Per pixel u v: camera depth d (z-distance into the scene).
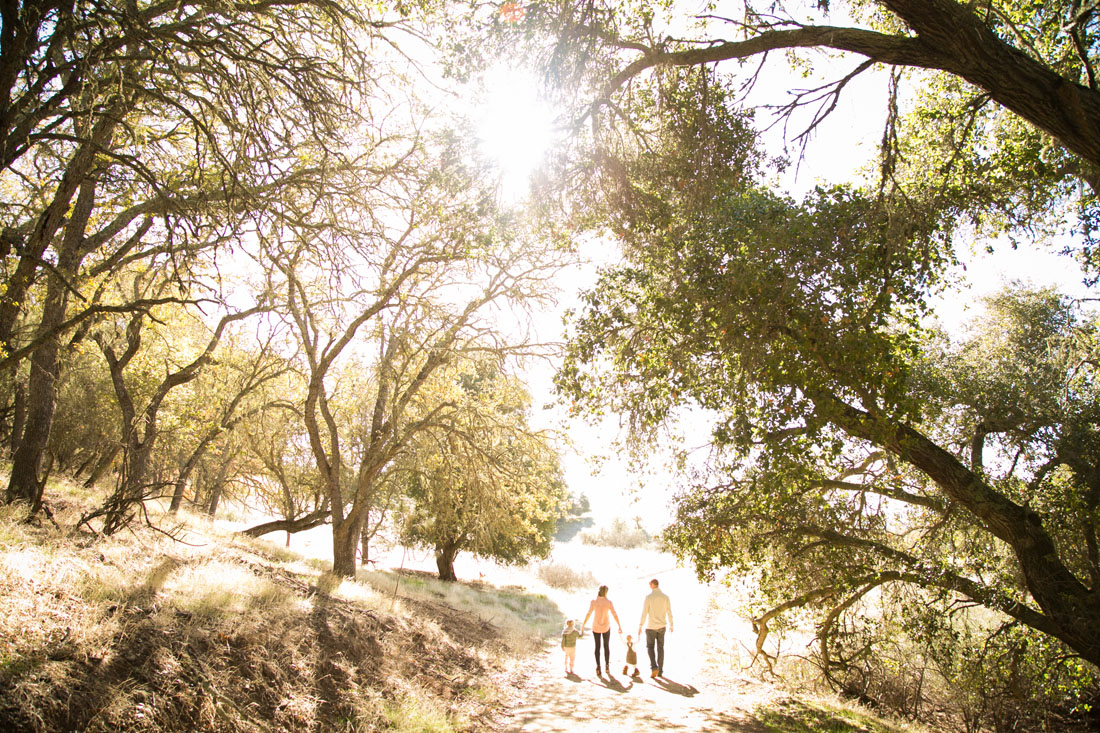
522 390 17.19
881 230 8.16
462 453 16.95
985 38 6.58
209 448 18.27
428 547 26.81
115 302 12.60
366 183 9.88
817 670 13.68
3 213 9.27
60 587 6.16
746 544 11.45
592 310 8.86
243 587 8.73
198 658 6.28
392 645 9.98
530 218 9.96
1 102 6.38
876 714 12.27
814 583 11.62
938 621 10.77
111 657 5.49
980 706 12.05
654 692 11.45
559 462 17.69
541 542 28.50
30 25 6.28
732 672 14.01
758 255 7.53
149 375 18.11
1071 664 10.31
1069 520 10.76
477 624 15.96
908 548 11.80
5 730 4.22
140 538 9.28
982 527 10.09
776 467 7.89
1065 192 10.86
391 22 9.23
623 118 8.98
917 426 11.42
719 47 8.25
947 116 10.38
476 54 8.73
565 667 13.62
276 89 7.91
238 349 19.38
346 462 20.02
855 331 7.08
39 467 10.01
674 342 8.27
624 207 9.45
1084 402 11.15
